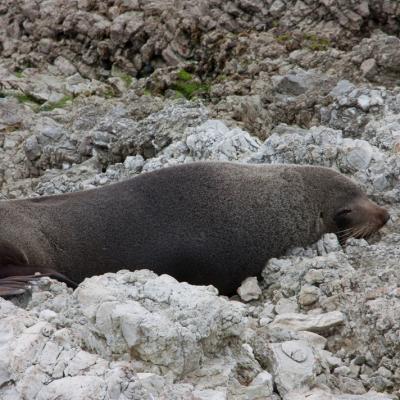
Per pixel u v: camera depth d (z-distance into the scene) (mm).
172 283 28391
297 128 54062
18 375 24672
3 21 79312
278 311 34375
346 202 41844
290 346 28094
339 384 28500
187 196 39281
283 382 26859
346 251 38500
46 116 65062
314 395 26219
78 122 60562
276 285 37344
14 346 25375
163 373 25859
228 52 67562
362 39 66250
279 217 40281
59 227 38281
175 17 71625
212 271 39094
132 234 38500
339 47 67062
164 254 38469
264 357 27922
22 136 62188
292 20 69375
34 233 37656
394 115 49969
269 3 70688
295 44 66375
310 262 36156
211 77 67938
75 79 72375
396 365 29453
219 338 27062
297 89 59281
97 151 55188
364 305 31453
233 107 59000
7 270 36031
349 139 46750
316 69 62312
